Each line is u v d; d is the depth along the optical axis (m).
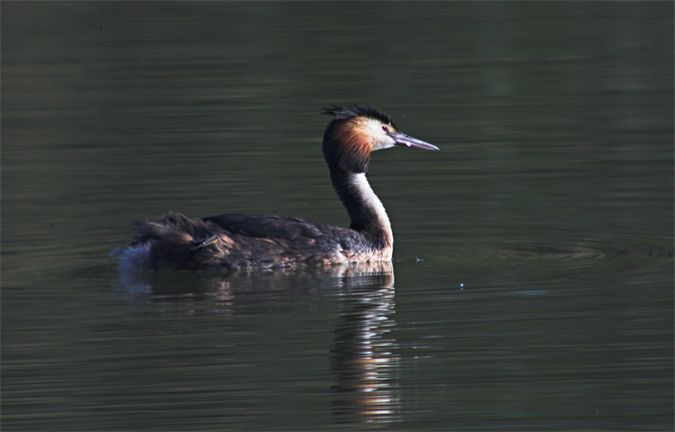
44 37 33.56
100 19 35.97
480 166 19.89
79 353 11.27
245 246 14.17
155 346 11.41
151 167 20.11
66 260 14.88
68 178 19.47
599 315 12.16
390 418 9.79
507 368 10.77
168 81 28.11
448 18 35.03
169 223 14.48
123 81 28.33
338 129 15.44
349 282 13.73
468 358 11.02
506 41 31.66
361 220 15.05
